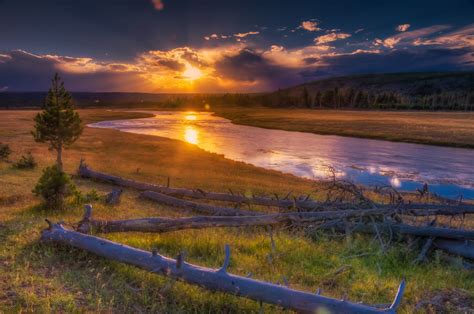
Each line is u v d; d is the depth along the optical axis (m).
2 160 29.00
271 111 177.12
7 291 5.74
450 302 6.60
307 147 53.44
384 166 38.56
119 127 86.12
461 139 58.59
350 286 7.48
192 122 109.94
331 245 10.78
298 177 30.66
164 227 10.62
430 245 10.55
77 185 21.22
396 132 69.50
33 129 62.62
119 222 10.40
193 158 38.47
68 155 36.00
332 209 13.76
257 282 5.71
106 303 5.63
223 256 8.73
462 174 34.69
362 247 10.52
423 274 8.85
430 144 57.53
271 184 25.59
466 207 13.38
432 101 193.50
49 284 6.15
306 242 10.77
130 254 7.03
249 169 33.28
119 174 26.11
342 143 58.88
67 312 5.22
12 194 16.39
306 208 15.34
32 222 10.60
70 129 25.28
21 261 7.21
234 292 5.76
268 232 11.72
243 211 15.56
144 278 6.79
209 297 6.20
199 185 23.59
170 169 30.56
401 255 10.12
